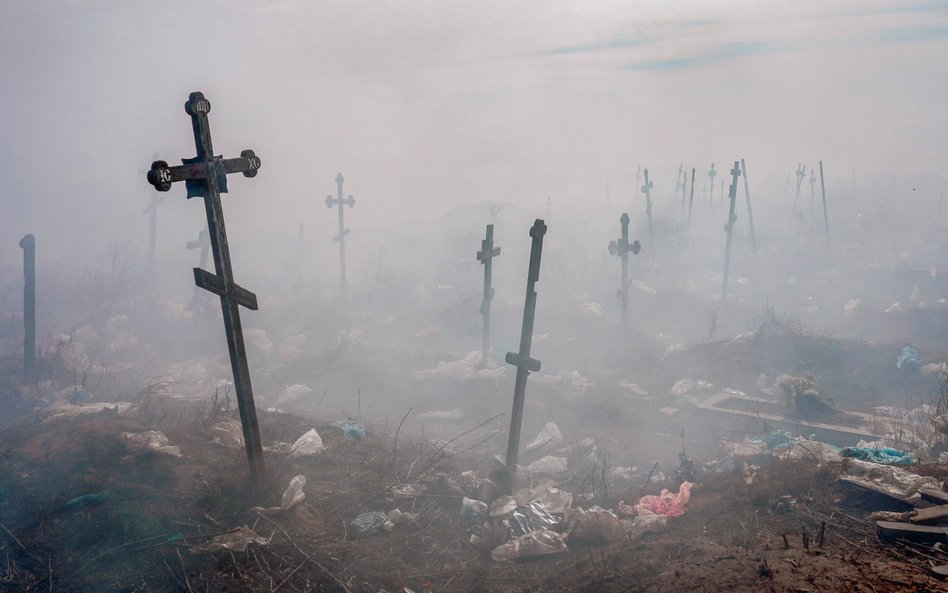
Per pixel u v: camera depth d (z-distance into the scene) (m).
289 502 7.70
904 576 5.76
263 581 6.50
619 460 11.48
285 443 9.40
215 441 9.02
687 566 6.51
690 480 9.27
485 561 7.55
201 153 7.16
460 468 10.09
